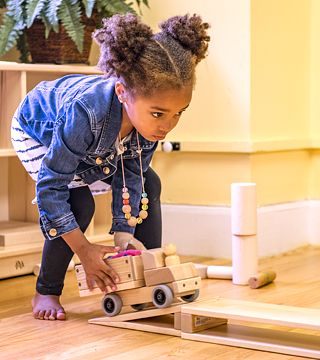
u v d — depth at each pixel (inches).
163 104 62.2
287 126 113.0
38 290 75.2
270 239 110.2
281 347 61.1
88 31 101.5
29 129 73.6
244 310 64.1
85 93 66.9
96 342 65.1
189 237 112.6
